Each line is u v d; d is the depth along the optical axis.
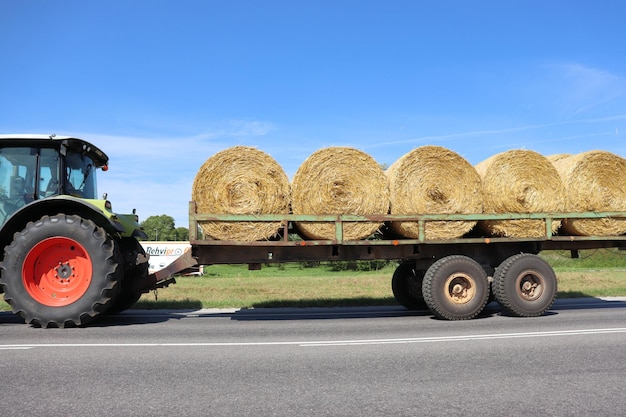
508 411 2.93
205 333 5.59
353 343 4.93
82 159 7.12
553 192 7.28
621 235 7.55
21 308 5.87
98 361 4.11
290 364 4.03
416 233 6.95
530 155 7.25
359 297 10.47
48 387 3.36
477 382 3.52
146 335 5.43
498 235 7.32
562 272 17.11
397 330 5.83
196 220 6.42
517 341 5.01
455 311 6.80
